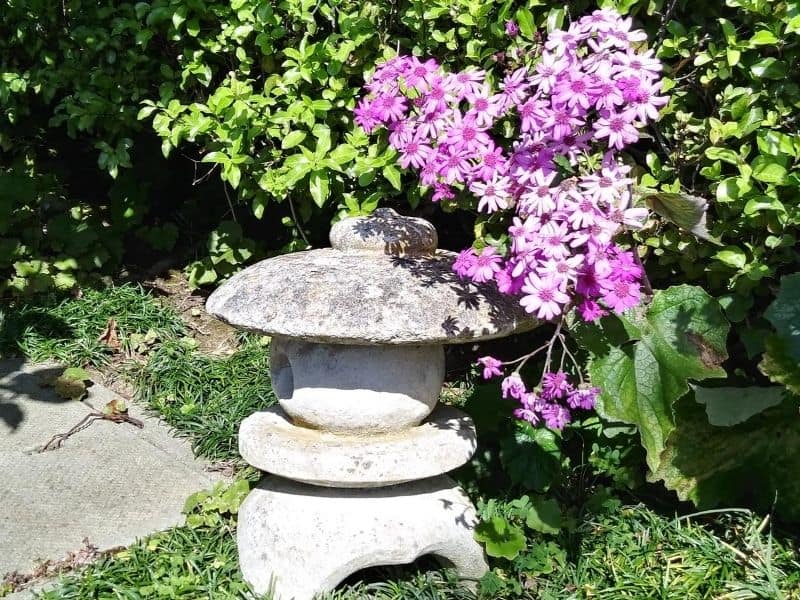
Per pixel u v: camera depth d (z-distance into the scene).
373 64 1.53
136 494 1.43
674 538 1.31
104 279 1.96
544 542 1.29
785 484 1.34
